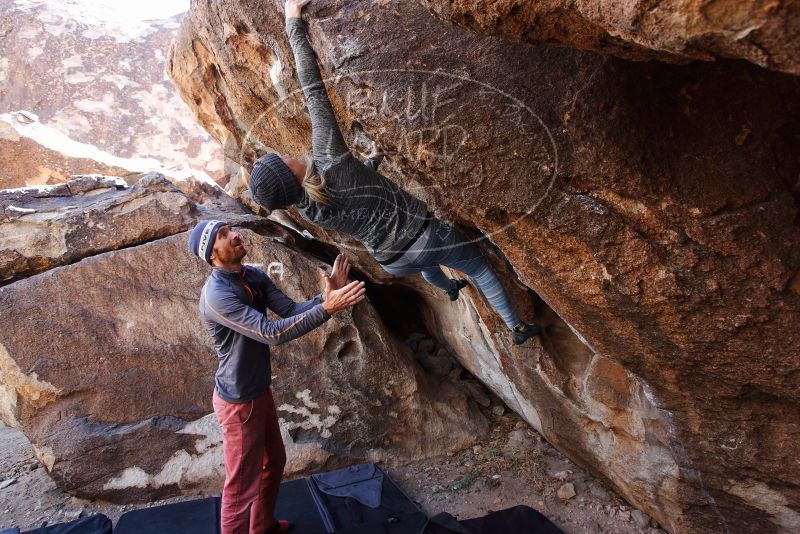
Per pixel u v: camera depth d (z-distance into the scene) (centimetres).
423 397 422
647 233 181
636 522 321
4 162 620
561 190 185
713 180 171
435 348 517
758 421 216
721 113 170
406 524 321
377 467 394
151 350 380
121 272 384
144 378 376
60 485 359
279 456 295
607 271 192
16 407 363
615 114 174
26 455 436
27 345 362
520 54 187
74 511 359
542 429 381
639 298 192
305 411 395
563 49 181
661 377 223
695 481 259
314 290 418
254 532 303
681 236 176
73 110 1112
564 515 335
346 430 399
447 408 430
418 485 380
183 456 373
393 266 239
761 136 168
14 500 373
